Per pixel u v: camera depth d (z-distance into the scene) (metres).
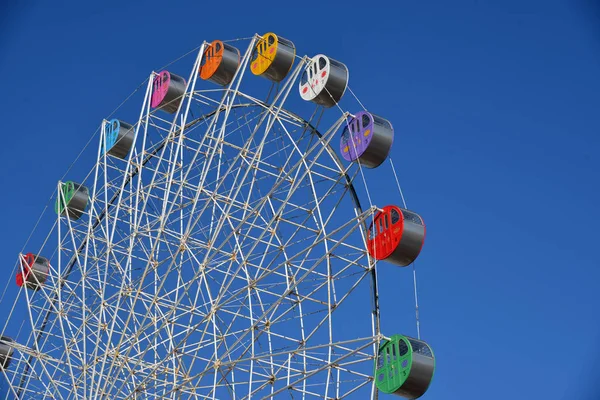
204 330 35.41
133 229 38.91
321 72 37.34
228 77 40.00
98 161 42.72
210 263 36.28
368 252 34.56
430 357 31.22
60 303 41.56
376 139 35.09
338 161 36.12
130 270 38.25
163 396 35.72
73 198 45.09
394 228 33.62
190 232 35.75
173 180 38.16
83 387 39.97
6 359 45.28
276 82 38.69
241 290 35.09
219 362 34.78
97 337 37.97
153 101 42.44
